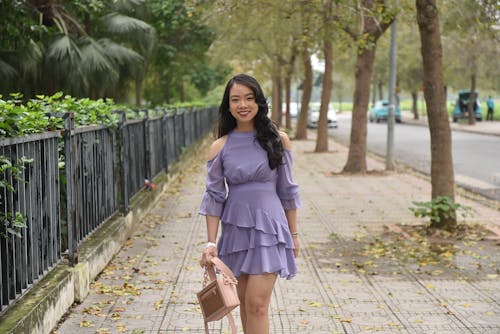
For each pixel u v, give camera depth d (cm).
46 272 543
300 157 2236
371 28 1591
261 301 403
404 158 2261
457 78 4609
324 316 553
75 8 1327
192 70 2745
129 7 1504
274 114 4484
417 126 4812
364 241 870
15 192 466
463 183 1554
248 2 1278
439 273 699
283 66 3030
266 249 398
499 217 1057
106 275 684
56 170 575
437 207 895
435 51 897
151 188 1150
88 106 754
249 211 402
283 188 416
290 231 423
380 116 5450
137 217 962
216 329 520
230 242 406
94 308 568
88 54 1218
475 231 912
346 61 4653
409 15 1476
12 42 1136
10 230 440
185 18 1955
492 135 3578
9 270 456
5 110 442
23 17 1109
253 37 2456
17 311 455
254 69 4106
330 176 1667
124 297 605
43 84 1188
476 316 553
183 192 1365
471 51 3572
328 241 872
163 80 2758
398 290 634
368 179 1605
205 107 3172
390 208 1159
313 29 1255
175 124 1705
